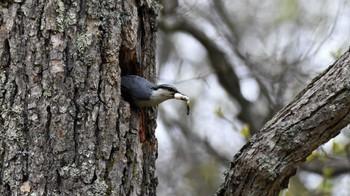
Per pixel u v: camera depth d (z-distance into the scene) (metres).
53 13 8.19
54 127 7.95
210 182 19.25
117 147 8.24
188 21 16.77
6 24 8.09
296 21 17.45
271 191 8.49
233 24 18.36
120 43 8.55
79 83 8.15
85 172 7.96
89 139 8.07
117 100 8.34
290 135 8.25
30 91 7.98
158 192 19.30
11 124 7.88
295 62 16.84
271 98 17.11
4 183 7.77
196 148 19.67
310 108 8.20
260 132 8.50
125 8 8.77
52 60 8.09
